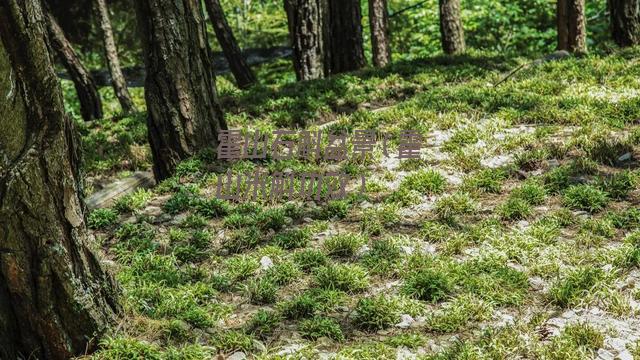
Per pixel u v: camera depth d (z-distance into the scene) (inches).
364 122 319.3
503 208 246.4
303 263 229.3
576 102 316.2
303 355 187.3
